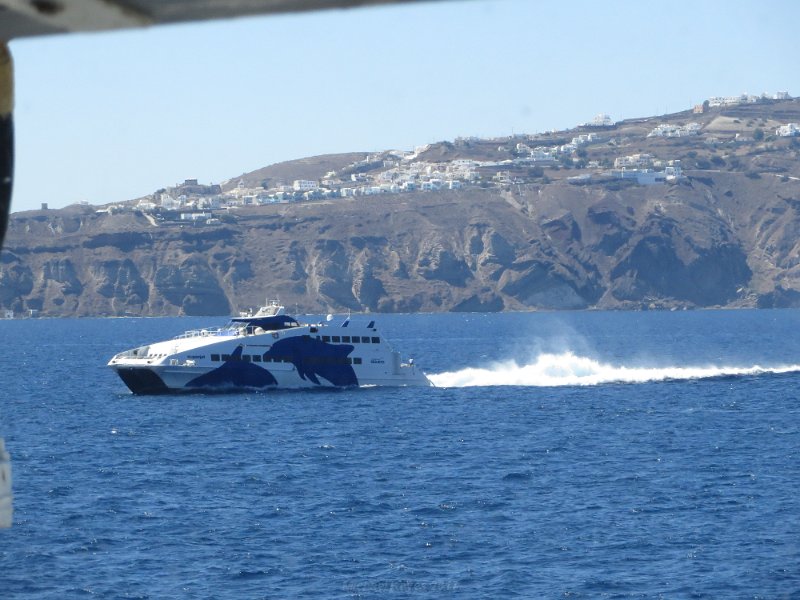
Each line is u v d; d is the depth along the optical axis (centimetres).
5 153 1800
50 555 16075
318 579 14888
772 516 18375
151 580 14850
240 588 14488
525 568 15325
